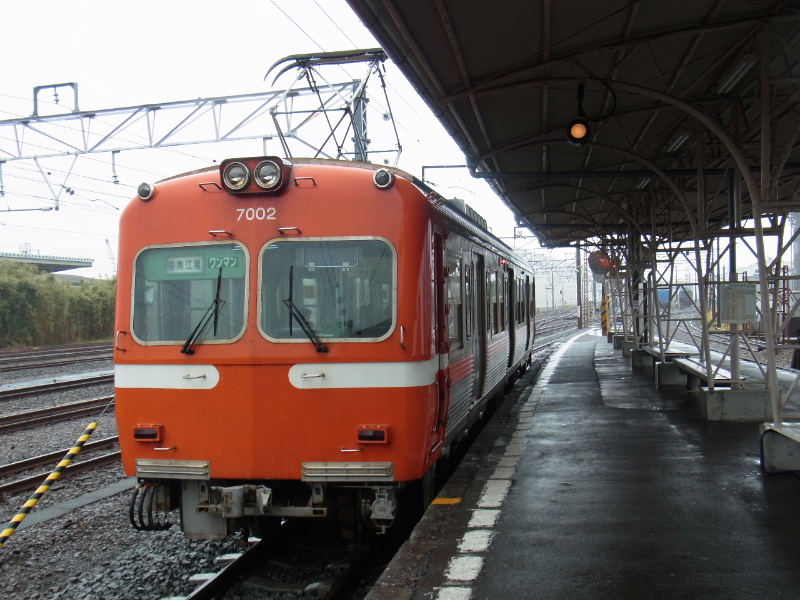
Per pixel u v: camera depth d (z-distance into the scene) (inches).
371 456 200.5
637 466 282.2
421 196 209.8
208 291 211.6
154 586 212.7
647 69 309.3
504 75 284.5
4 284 1302.9
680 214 695.7
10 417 495.5
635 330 685.3
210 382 207.8
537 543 196.7
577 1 235.0
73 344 1397.6
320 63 440.5
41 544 253.8
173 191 218.2
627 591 163.0
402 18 236.8
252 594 205.6
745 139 350.9
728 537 195.9
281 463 203.8
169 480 220.4
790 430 252.1
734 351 382.9
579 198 609.3
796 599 155.9
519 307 544.4
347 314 203.9
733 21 250.2
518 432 368.2
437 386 220.4
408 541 203.0
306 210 208.2
